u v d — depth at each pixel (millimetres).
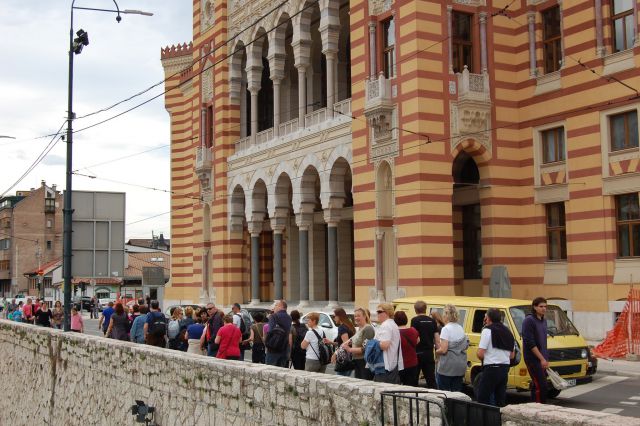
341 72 43844
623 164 28922
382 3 33812
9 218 113125
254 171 45094
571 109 31031
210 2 50000
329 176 37844
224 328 19234
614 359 25531
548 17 32938
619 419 6773
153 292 67625
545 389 14219
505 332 13844
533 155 32781
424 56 31562
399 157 32125
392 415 9250
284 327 18266
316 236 47812
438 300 20109
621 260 28875
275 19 42812
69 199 25391
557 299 31406
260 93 50625
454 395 8727
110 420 18172
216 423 13391
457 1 32719
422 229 30859
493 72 33125
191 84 58625
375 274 33562
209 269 51281
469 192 35438
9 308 59844
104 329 29781
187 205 58781
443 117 31797
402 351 14781
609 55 29562
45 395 23391
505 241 32750
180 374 14852
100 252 27906
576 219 30656
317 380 10719
